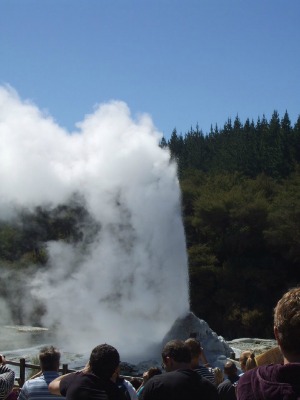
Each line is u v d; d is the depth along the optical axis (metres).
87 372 4.71
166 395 4.31
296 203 52.00
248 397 2.72
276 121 93.19
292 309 2.79
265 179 66.69
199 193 64.31
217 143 103.88
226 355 19.23
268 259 53.12
